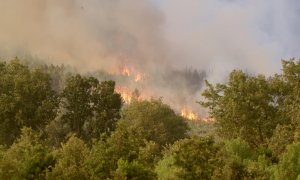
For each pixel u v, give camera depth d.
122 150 25.17
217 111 51.50
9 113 61.53
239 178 22.86
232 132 50.09
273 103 50.59
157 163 32.62
